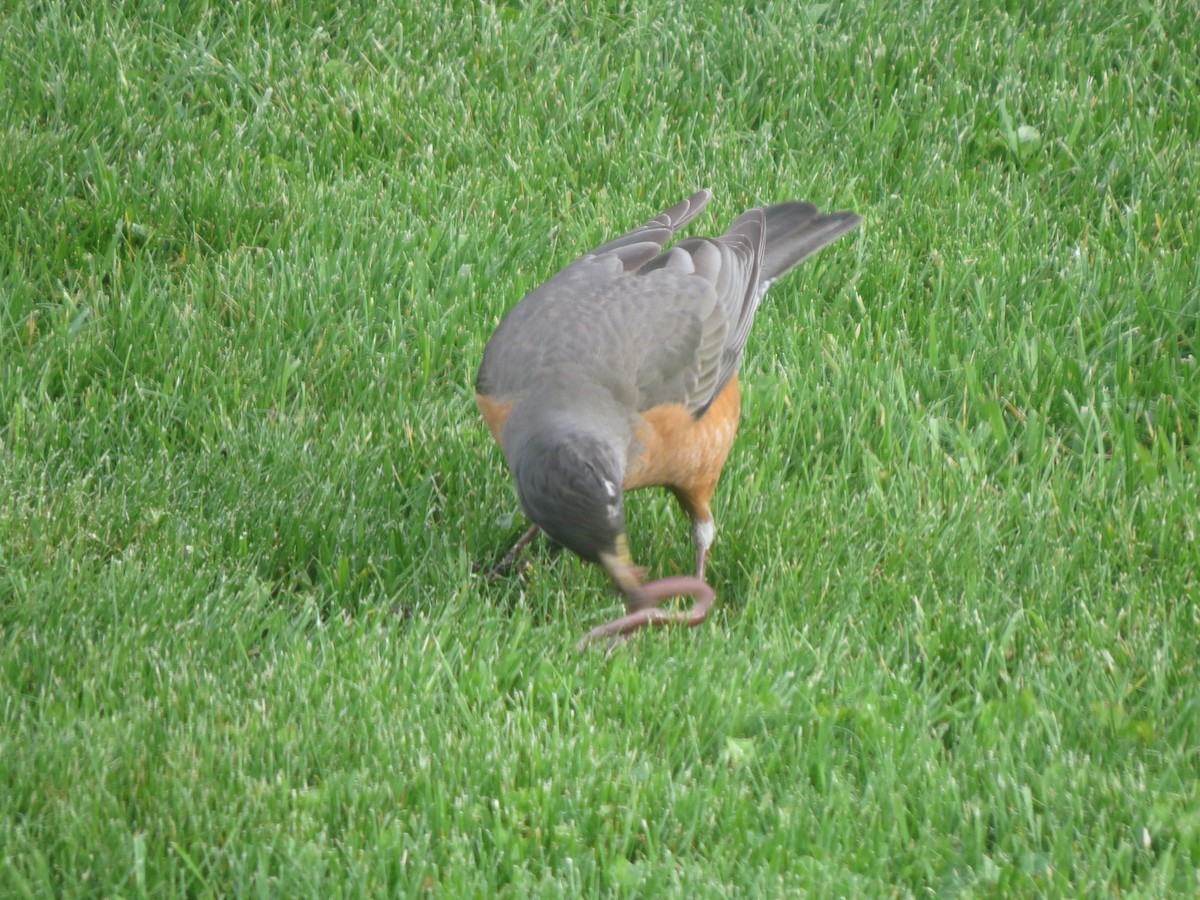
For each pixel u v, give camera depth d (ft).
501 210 37.96
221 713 22.97
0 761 21.44
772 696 23.81
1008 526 29.17
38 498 27.32
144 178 36.96
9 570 25.64
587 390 25.40
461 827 21.08
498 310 34.53
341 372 32.22
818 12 45.24
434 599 27.12
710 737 23.44
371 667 23.95
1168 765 22.63
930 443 31.27
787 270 32.42
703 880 20.15
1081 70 42.80
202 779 21.43
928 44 44.21
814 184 39.06
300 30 43.21
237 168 37.60
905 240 37.63
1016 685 24.67
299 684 23.39
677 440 26.40
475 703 23.90
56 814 20.44
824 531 28.43
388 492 29.22
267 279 34.30
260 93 41.04
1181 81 42.70
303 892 19.74
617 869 20.21
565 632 25.79
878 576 27.68
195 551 26.89
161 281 34.40
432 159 39.06
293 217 36.24
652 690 23.98
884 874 20.67
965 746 23.11
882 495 29.48
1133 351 33.76
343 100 40.55
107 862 19.84
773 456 30.73
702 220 38.09
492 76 42.78
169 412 30.68
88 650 24.00
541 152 39.65
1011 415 32.63
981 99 41.96
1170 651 25.30
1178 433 31.40
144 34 42.11
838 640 25.71
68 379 31.12
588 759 22.21
